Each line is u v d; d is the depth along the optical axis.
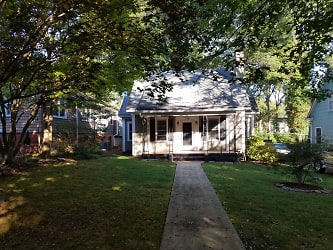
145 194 8.04
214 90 19.05
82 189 8.45
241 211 6.57
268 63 19.67
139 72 8.70
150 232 5.27
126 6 5.47
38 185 8.85
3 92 10.45
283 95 40.50
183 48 5.89
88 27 5.24
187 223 5.75
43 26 5.36
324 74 8.48
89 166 12.84
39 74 6.04
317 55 6.80
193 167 13.88
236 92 18.73
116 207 6.76
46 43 5.54
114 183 9.37
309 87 8.73
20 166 11.89
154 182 9.74
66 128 20.27
